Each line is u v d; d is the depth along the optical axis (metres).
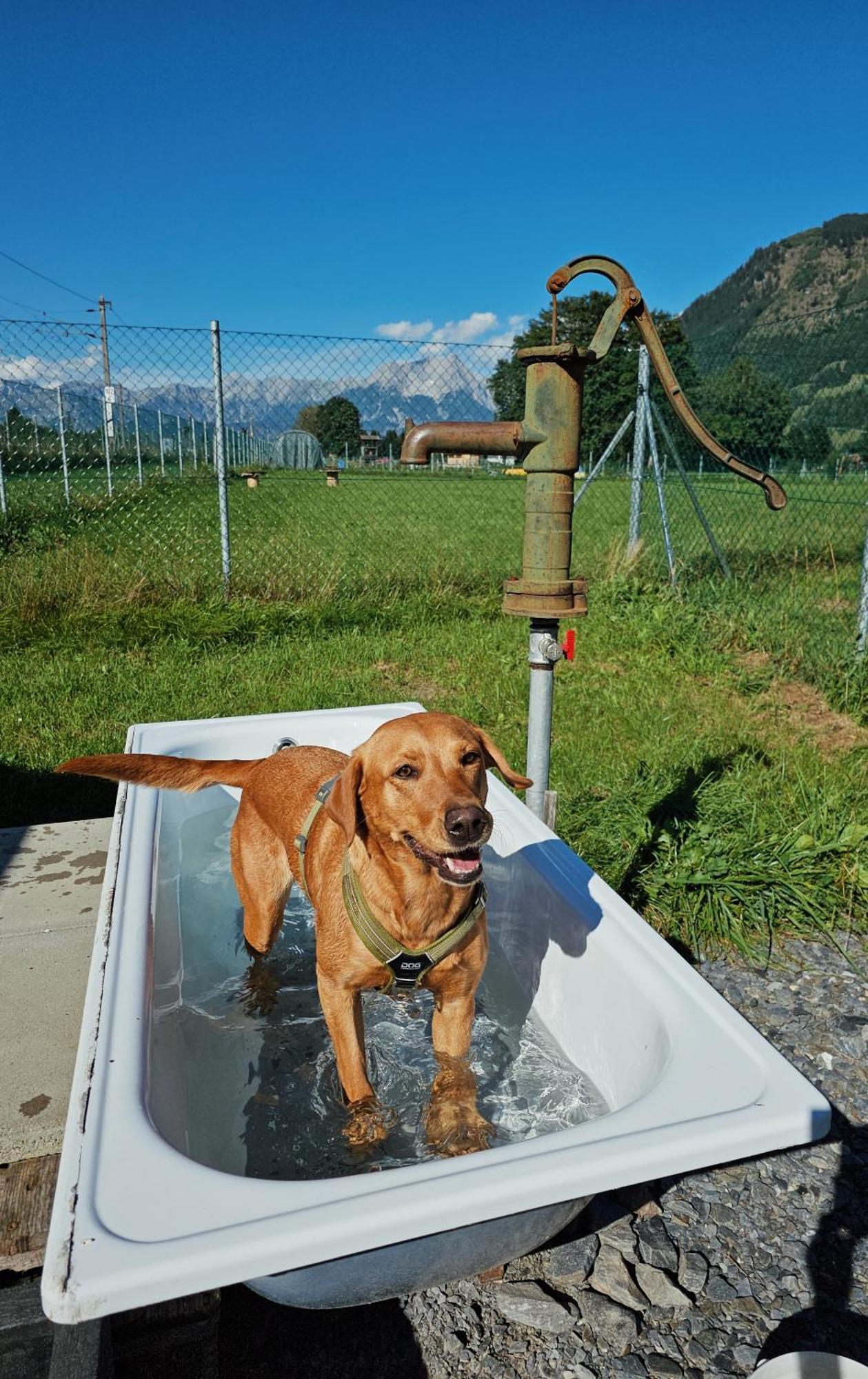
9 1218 1.91
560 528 2.86
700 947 3.43
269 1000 2.93
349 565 8.84
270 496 15.37
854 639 6.77
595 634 7.29
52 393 9.67
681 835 3.94
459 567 8.91
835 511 10.65
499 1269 2.04
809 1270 2.12
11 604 7.14
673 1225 2.24
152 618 7.08
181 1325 1.83
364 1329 1.96
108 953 2.17
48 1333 1.73
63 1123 2.10
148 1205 1.42
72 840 3.64
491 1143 2.25
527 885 2.96
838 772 4.72
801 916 3.56
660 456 12.08
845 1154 2.48
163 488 11.07
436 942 2.31
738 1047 1.88
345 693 5.82
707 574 9.00
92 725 5.21
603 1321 1.97
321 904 2.51
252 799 3.12
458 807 2.13
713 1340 1.95
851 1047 2.90
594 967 2.45
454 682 6.16
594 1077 2.37
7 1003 2.57
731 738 5.20
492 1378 1.86
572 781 4.53
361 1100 2.31
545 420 2.67
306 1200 1.44
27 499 9.63
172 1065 2.24
